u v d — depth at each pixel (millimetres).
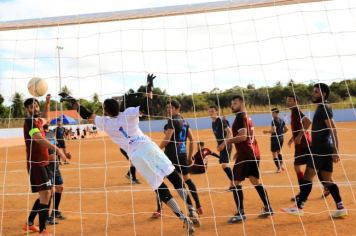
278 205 6102
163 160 4652
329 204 5945
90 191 7887
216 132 6852
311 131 5504
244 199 6637
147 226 5316
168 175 4832
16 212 6605
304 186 5434
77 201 7176
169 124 5578
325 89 5344
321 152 5305
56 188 5852
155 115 5441
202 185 8188
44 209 5070
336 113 30859
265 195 5430
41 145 5086
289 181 8281
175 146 5613
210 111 6863
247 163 5316
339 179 7938
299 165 6113
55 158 5410
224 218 5492
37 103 5227
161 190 4574
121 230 5176
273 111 9430
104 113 4723
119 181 9617
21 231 5426
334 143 5277
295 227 4867
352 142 16172
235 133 5355
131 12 5453
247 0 5391
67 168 12852
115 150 20531
